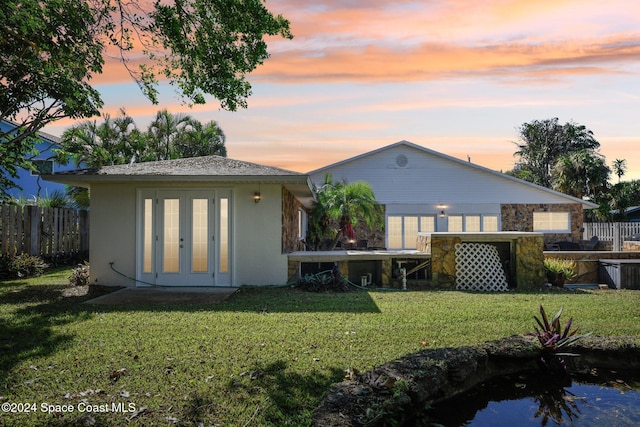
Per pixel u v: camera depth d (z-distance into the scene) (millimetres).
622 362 4789
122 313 7055
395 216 21750
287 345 5133
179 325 6180
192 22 8844
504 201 21719
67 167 23984
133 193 10242
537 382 4617
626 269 10633
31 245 13531
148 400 3602
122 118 25078
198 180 9586
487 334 5676
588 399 4195
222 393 3730
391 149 21859
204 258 10273
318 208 17031
